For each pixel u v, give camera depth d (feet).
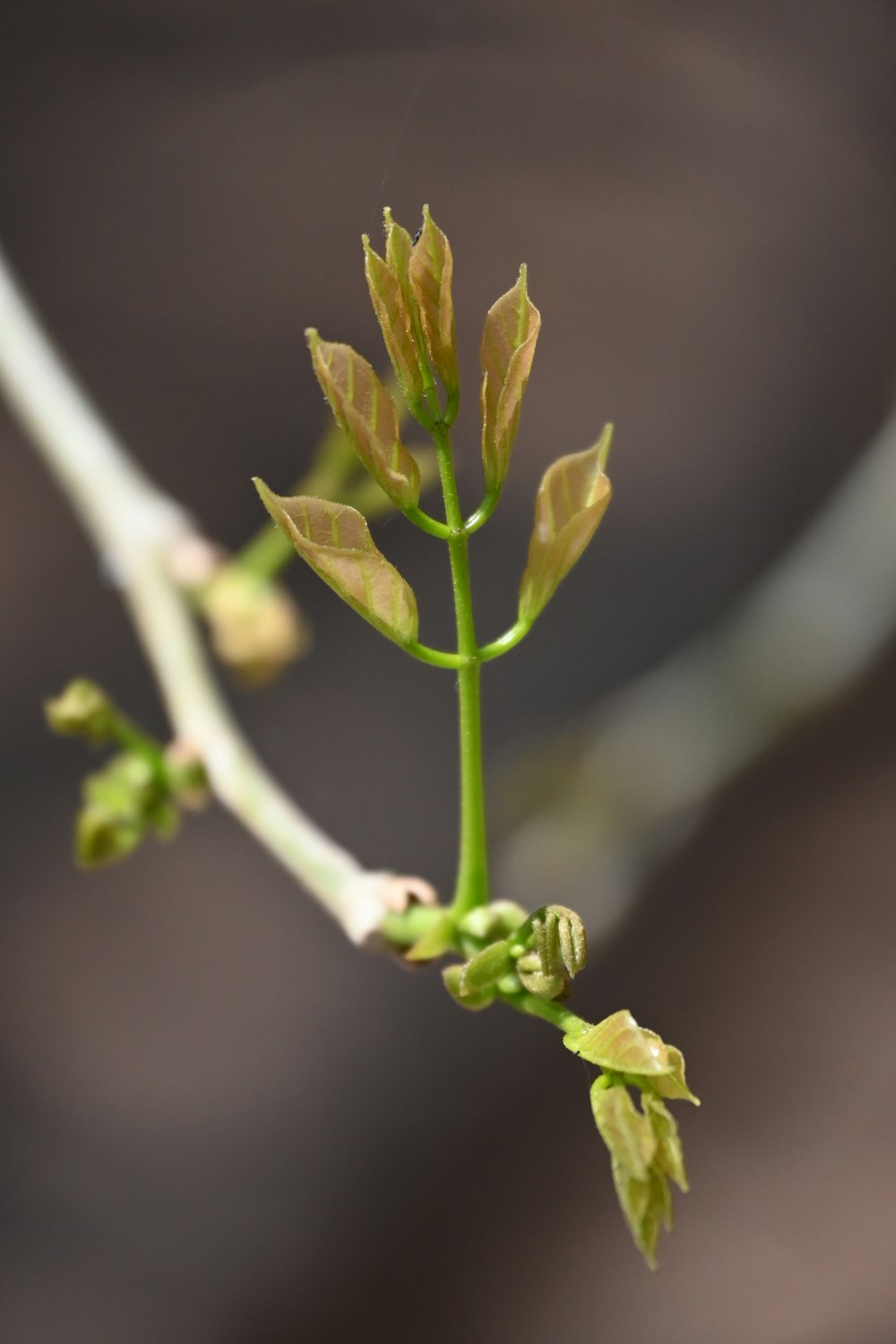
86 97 7.31
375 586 1.71
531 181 7.16
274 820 2.01
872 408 6.76
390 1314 4.93
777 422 6.71
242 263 6.86
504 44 7.60
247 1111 5.27
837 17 7.88
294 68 7.54
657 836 4.02
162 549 2.40
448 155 7.23
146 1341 4.75
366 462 1.69
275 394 6.54
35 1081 5.24
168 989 5.47
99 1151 5.15
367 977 5.57
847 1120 5.35
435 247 1.67
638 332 6.82
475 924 1.80
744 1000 5.56
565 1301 4.98
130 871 5.67
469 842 1.80
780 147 7.42
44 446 2.53
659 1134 1.69
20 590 6.09
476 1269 5.02
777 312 6.98
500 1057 5.41
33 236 6.82
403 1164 5.21
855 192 7.34
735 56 7.69
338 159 7.19
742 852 5.82
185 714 2.10
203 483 6.27
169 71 7.46
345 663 5.84
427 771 5.66
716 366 6.82
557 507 1.72
